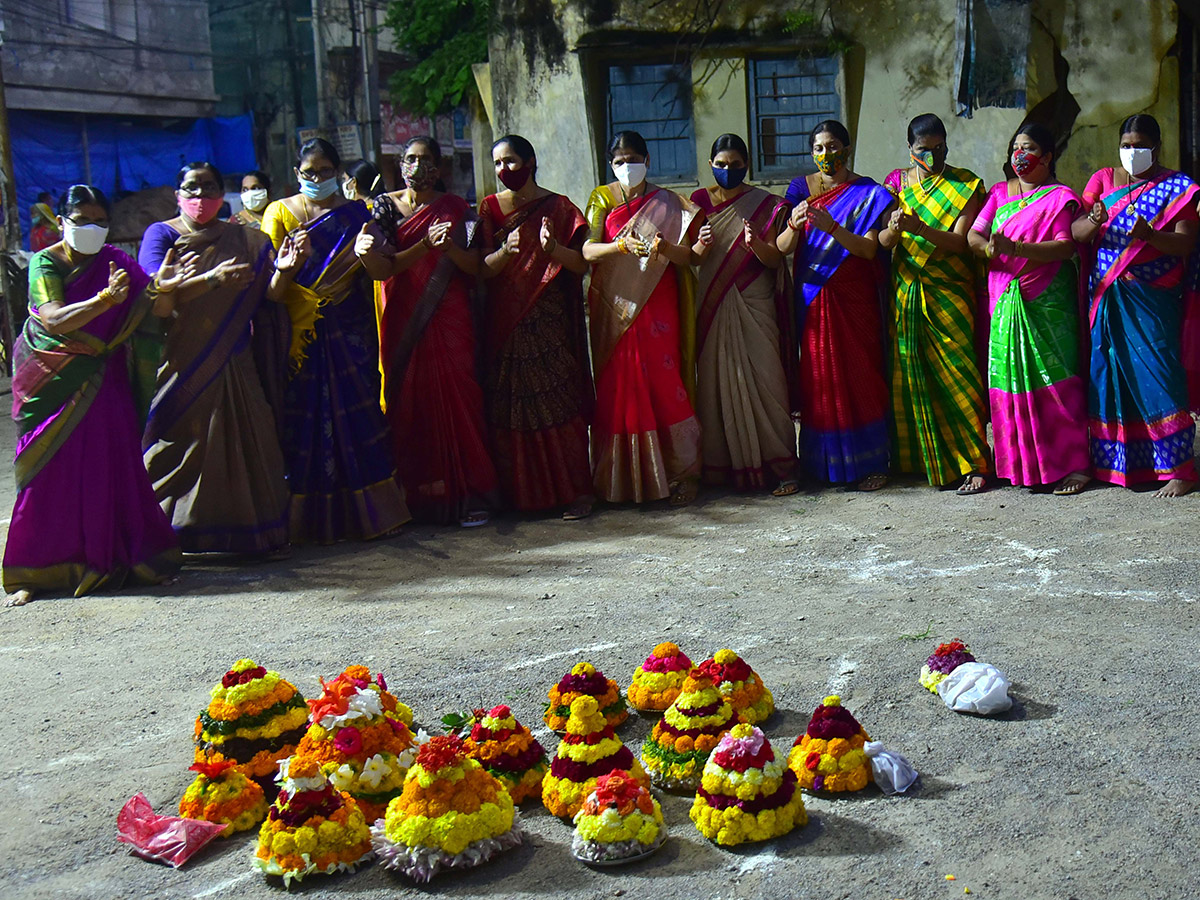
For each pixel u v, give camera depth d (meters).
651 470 7.38
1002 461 7.25
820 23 10.88
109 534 6.32
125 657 5.26
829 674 4.58
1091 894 3.04
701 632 5.16
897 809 3.54
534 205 7.35
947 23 10.59
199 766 3.68
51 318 6.10
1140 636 4.76
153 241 6.60
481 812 3.39
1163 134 10.53
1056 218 7.02
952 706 4.19
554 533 7.06
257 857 3.42
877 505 7.14
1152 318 6.98
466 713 4.38
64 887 3.38
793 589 5.69
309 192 7.04
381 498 7.13
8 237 17.47
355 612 5.76
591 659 4.91
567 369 7.40
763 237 7.45
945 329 7.34
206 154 24.83
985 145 10.78
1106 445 7.13
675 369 7.43
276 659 5.11
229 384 6.64
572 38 11.32
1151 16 10.32
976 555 6.04
